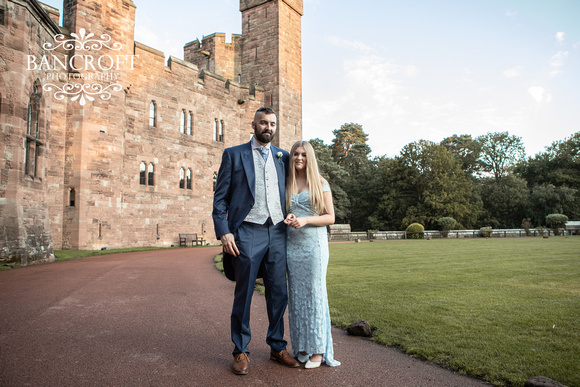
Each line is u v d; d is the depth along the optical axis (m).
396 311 4.75
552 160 49.91
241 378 2.79
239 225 3.12
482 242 22.12
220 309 5.13
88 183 17.02
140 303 5.37
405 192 46.38
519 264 9.94
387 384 2.71
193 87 24.78
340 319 4.46
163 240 22.39
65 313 4.66
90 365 2.95
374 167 54.03
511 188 46.66
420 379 2.80
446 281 7.14
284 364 3.08
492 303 5.17
